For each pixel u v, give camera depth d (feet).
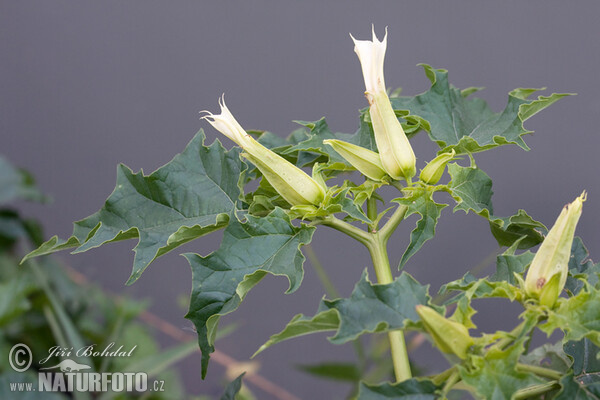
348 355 4.53
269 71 5.32
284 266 2.03
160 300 5.04
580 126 4.56
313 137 2.32
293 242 2.07
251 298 4.84
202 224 2.22
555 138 4.59
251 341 4.77
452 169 2.14
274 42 5.29
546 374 1.94
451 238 4.55
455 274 4.51
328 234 4.79
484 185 2.18
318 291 4.75
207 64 5.47
